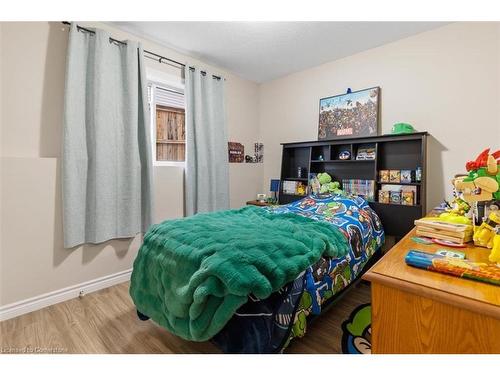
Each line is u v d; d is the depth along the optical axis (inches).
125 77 96.7
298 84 144.6
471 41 93.2
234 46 114.3
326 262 63.2
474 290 29.4
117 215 95.3
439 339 30.0
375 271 35.4
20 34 77.1
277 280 45.4
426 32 102.4
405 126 102.2
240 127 152.6
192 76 122.6
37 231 79.7
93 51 88.7
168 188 116.0
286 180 142.5
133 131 97.3
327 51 119.3
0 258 73.5
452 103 97.3
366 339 62.9
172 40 108.8
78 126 85.3
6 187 74.2
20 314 75.7
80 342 62.9
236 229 63.9
